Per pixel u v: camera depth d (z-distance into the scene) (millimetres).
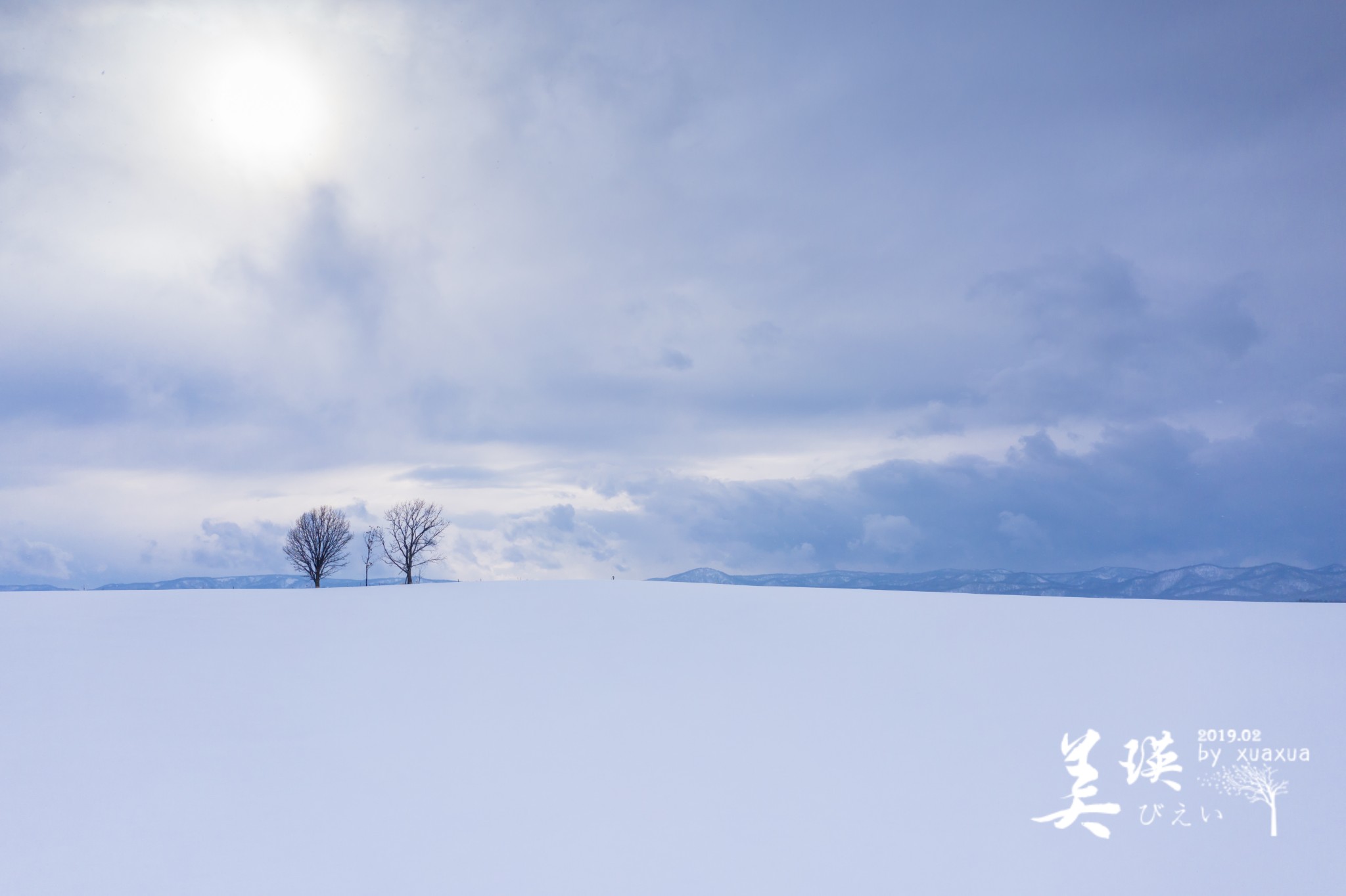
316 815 6047
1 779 6816
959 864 5273
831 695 10109
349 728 8594
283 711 9305
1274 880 5113
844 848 5508
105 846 5426
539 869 5098
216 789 6613
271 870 5055
